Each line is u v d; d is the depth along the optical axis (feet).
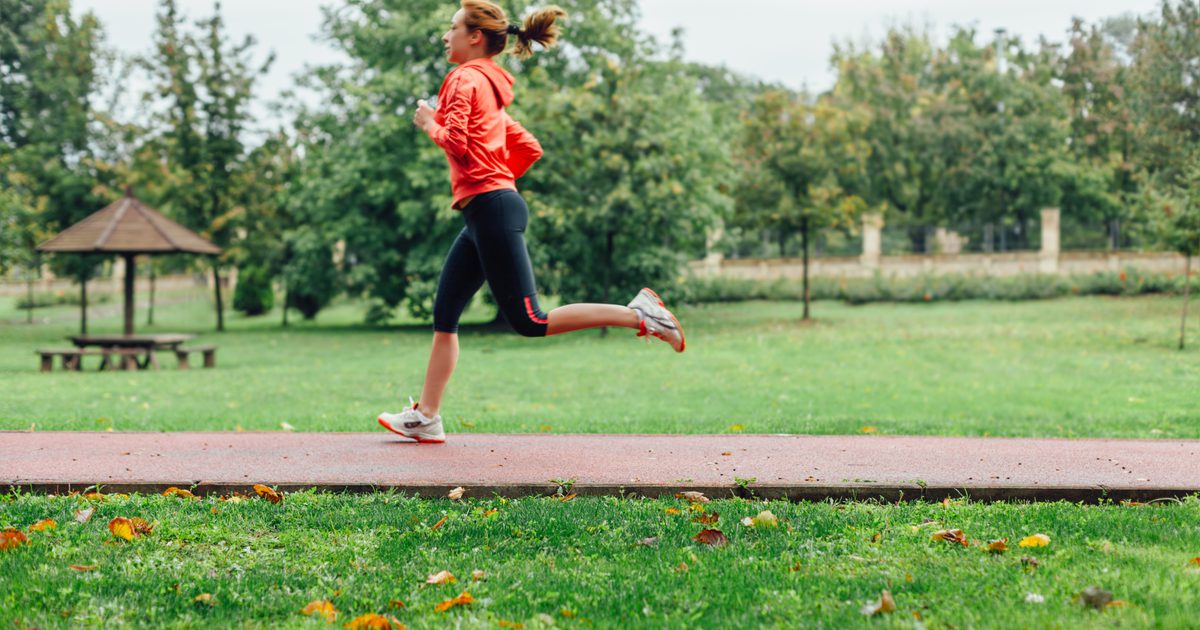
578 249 86.33
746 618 9.58
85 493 14.67
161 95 100.48
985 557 11.49
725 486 14.73
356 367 59.36
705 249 109.91
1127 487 14.62
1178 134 54.75
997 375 51.44
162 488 14.79
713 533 12.24
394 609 10.00
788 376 53.36
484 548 11.95
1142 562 11.10
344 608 10.00
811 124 91.25
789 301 116.78
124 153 103.14
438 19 86.28
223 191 102.01
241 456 17.28
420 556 11.68
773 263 126.00
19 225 87.71
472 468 16.10
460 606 10.04
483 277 18.10
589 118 79.97
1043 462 16.89
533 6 90.68
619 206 78.95
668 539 12.30
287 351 74.54
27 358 69.26
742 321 92.07
